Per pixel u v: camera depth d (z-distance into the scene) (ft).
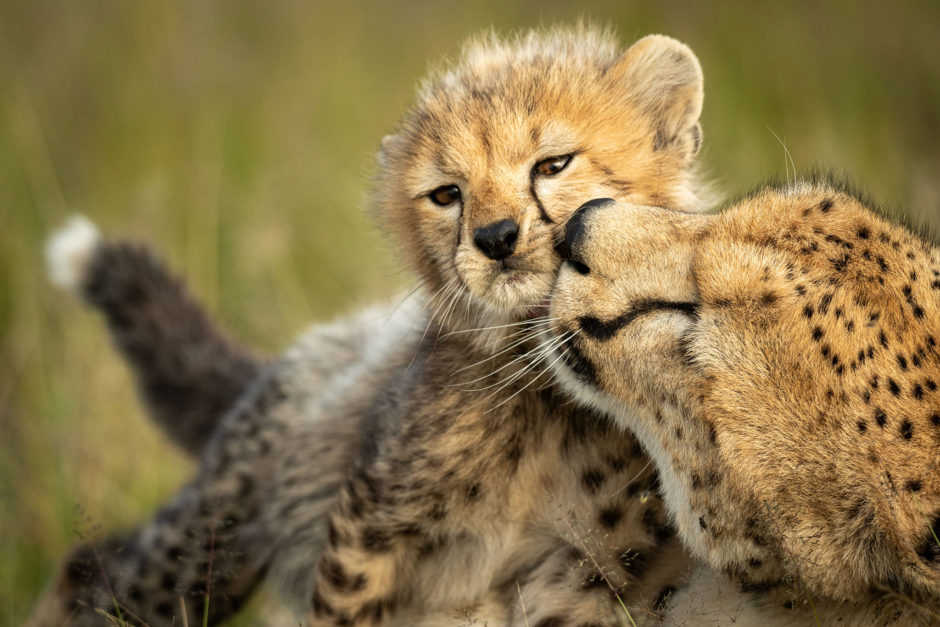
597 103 24.97
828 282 18.01
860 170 42.42
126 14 58.54
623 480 22.94
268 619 31.78
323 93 53.83
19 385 39.60
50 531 33.88
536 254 23.07
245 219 46.39
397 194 26.86
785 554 17.74
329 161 49.98
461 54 30.35
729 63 49.26
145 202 47.62
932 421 16.89
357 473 25.59
